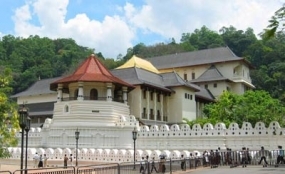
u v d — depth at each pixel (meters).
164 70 100.38
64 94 71.94
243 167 32.94
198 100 81.06
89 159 44.34
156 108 69.94
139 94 65.81
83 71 59.31
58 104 56.81
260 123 42.91
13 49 164.50
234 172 27.16
